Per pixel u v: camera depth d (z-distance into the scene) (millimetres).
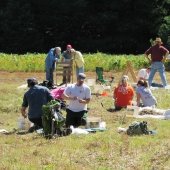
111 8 69000
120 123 18188
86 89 17828
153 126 17125
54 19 68562
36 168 11594
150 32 68250
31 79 17406
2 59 38219
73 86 17875
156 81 31609
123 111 20625
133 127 15758
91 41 68812
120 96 21250
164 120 18484
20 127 17531
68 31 69750
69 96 17766
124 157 12648
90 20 69062
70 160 12375
